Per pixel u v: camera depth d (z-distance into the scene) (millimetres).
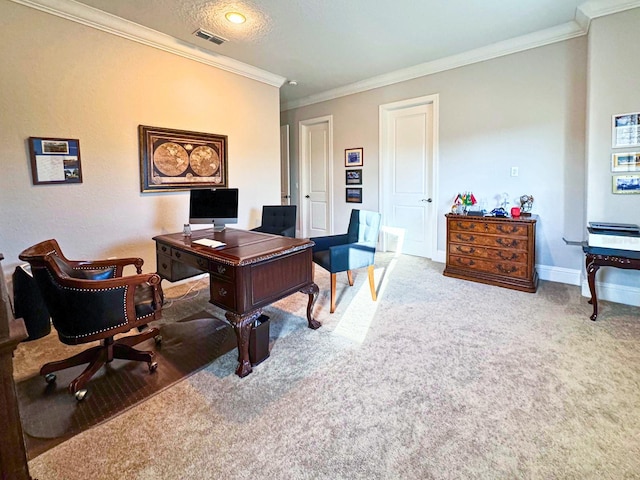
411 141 4785
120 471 1353
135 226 3375
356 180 5328
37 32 2646
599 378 1907
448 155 4289
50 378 1955
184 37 3408
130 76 3215
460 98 4102
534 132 3615
